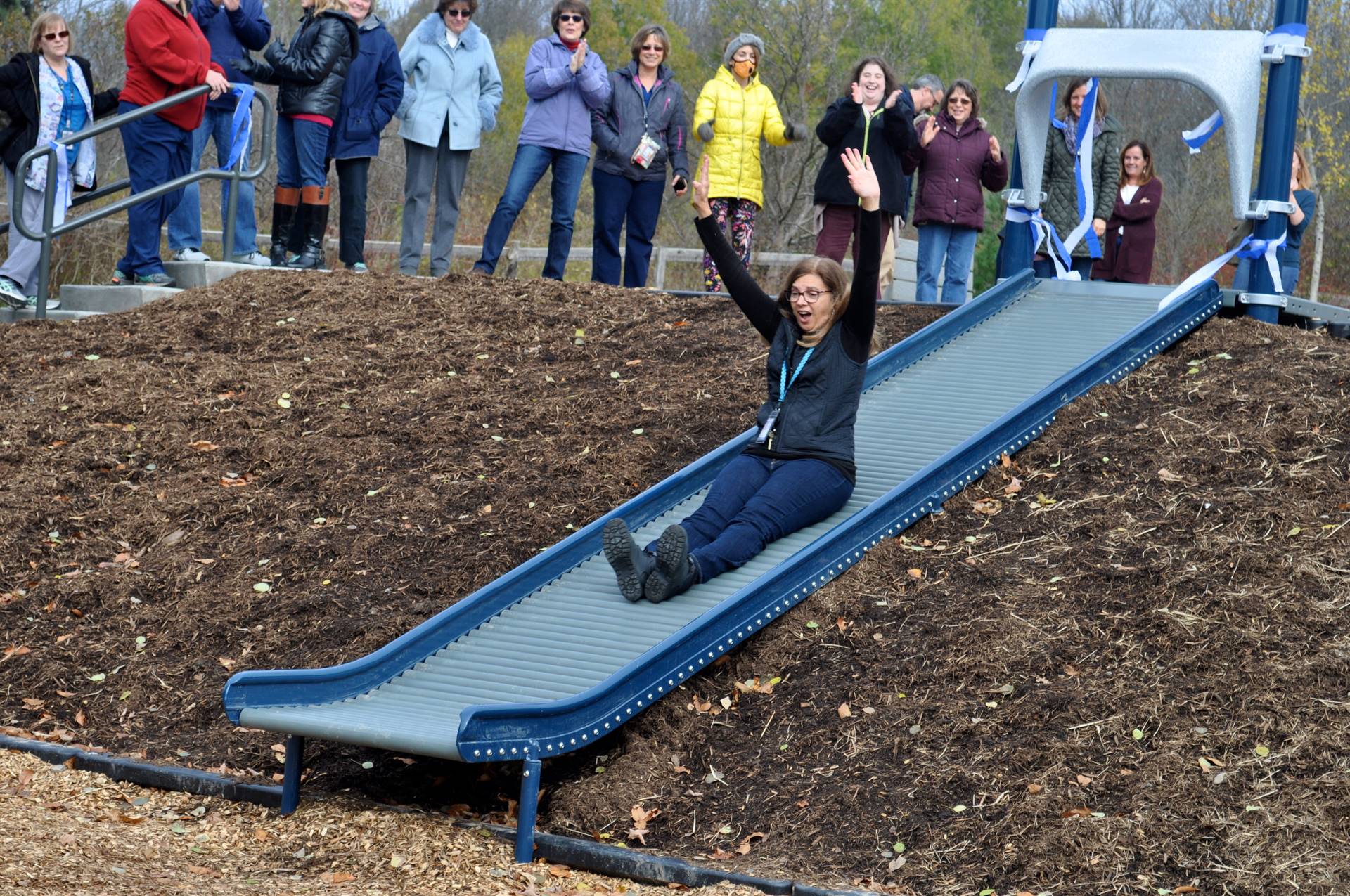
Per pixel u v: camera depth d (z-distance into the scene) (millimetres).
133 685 7035
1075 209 11820
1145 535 7086
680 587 6777
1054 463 8031
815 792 5746
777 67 28328
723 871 5215
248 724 5707
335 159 12781
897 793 5645
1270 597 6379
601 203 12312
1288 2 9945
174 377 10258
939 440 8242
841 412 7297
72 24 25750
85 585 7824
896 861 5281
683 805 5816
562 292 11438
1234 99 9859
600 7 36219
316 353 10586
